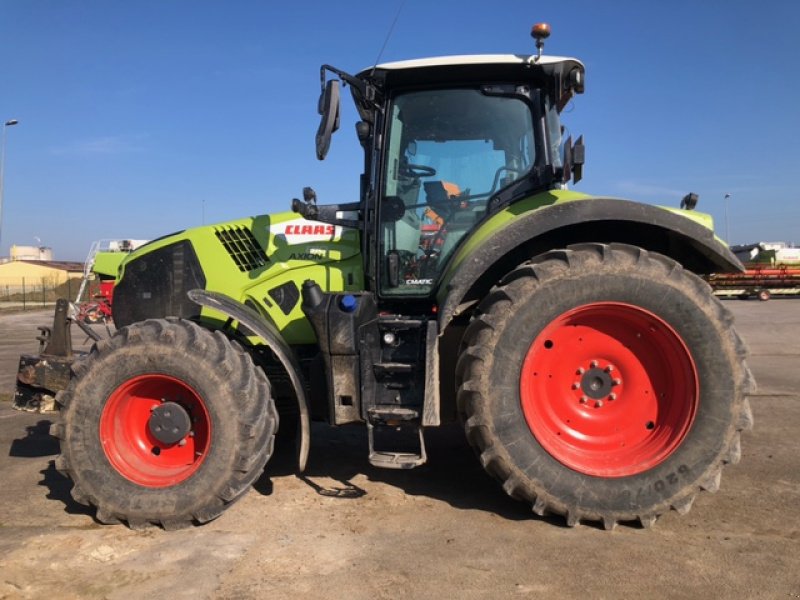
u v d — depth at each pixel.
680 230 3.30
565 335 3.36
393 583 2.69
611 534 3.15
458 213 3.95
